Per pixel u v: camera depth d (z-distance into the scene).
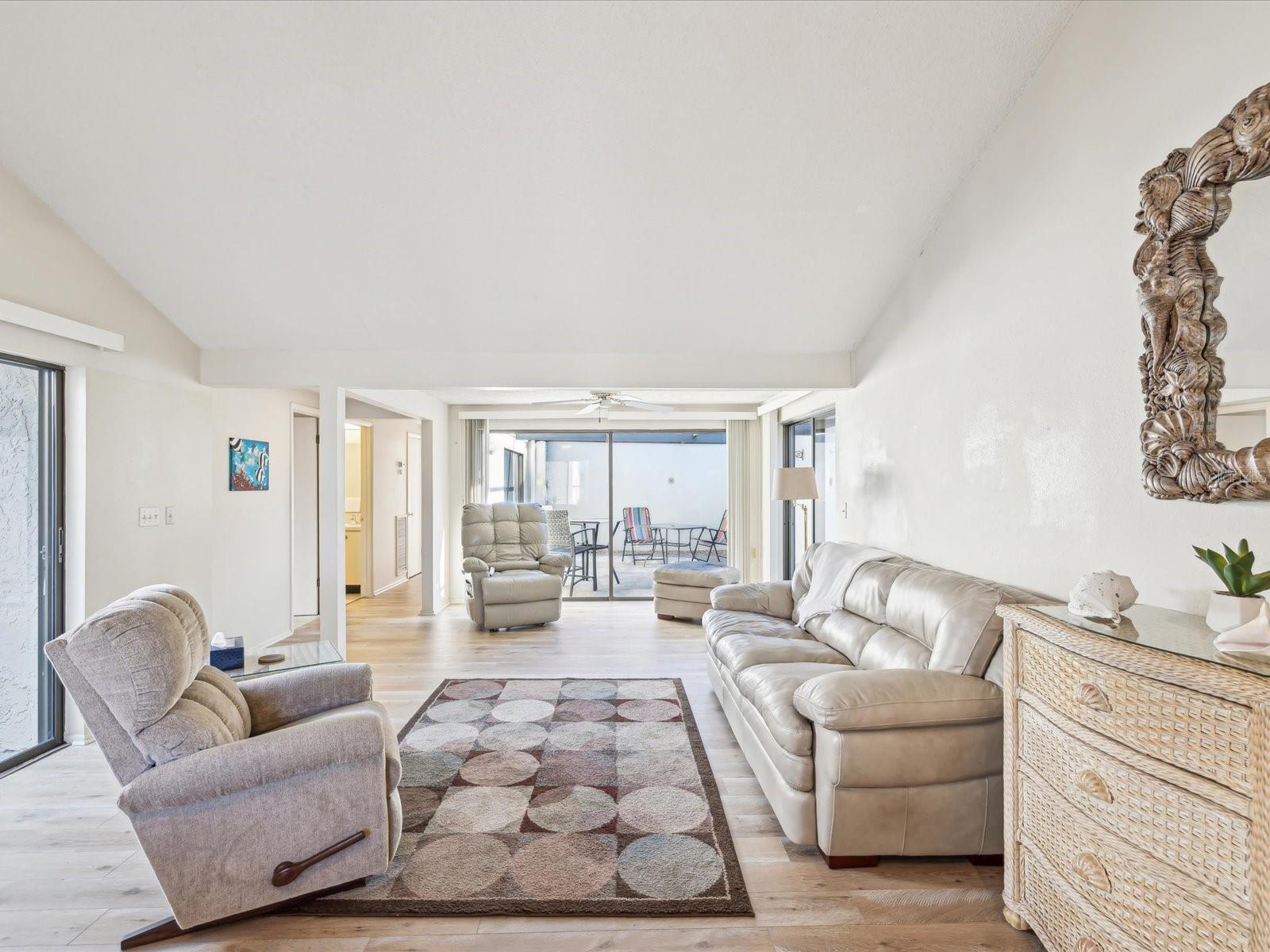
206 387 4.36
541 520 6.90
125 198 3.05
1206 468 1.70
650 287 3.74
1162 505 1.95
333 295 3.79
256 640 5.21
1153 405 1.88
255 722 2.42
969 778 2.20
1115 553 2.13
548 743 3.26
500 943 1.87
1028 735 1.84
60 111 2.62
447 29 2.32
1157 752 1.37
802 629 3.85
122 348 3.53
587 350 4.41
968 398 3.02
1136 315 2.04
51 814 2.60
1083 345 2.27
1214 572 1.74
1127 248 2.07
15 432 3.08
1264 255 1.57
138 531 3.70
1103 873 1.51
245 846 1.90
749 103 2.60
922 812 2.19
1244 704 1.19
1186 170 1.72
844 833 2.18
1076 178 2.29
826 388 4.49
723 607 4.25
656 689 4.12
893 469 3.85
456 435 7.36
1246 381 1.62
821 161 2.88
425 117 2.65
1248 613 1.51
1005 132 2.70
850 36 2.36
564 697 3.96
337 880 2.02
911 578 2.91
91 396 3.35
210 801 1.87
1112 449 2.14
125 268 3.51
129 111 2.62
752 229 3.27
